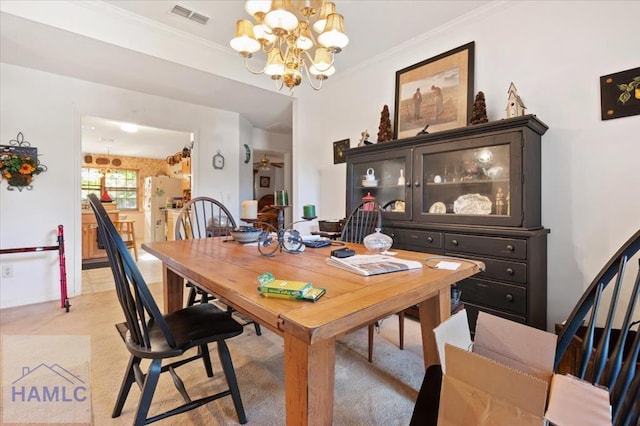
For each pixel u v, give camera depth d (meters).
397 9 2.44
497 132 2.06
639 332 0.72
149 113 3.65
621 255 0.80
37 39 2.40
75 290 3.17
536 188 2.09
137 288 1.07
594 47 1.98
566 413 0.64
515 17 2.32
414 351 1.98
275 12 1.53
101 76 3.11
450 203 2.46
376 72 3.35
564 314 2.09
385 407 1.44
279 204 1.79
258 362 1.86
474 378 0.70
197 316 1.42
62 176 3.10
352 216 2.37
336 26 1.64
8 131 2.82
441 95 2.73
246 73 3.31
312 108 3.95
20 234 2.89
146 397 1.13
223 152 4.30
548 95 2.16
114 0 2.33
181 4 2.36
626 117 1.87
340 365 1.81
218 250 1.71
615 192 1.91
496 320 0.94
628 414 0.69
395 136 3.09
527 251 1.91
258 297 0.89
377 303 0.84
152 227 6.85
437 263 1.33
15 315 2.61
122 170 8.27
